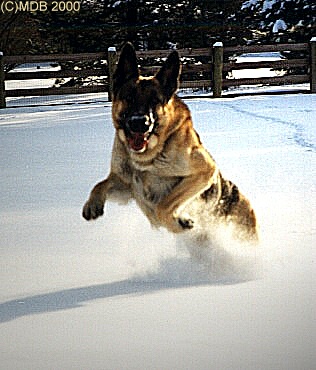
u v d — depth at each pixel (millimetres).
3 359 3434
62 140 11391
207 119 13336
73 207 6719
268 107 15359
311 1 24062
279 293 4297
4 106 17328
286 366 3297
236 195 5641
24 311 4086
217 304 4137
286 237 5562
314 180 7652
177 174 5227
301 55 23906
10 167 9023
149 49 23109
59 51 23828
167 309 4074
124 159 5355
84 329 3797
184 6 22812
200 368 3289
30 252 5270
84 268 4898
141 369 3293
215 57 18312
